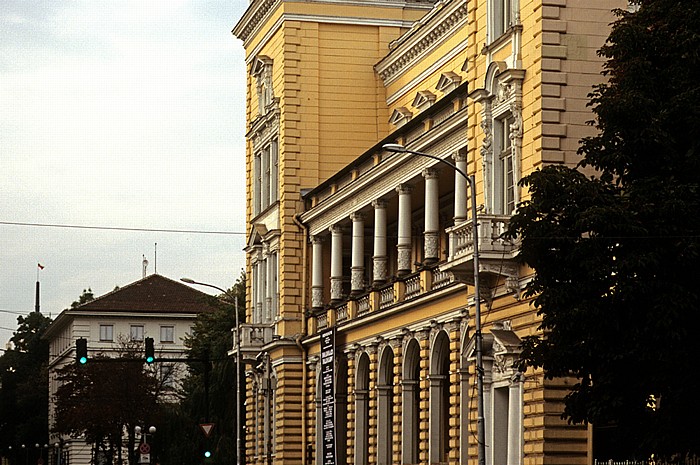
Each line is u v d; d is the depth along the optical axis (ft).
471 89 182.50
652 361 121.60
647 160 127.34
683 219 122.11
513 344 164.25
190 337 480.23
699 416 119.44
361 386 247.50
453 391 193.98
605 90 137.39
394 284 227.61
